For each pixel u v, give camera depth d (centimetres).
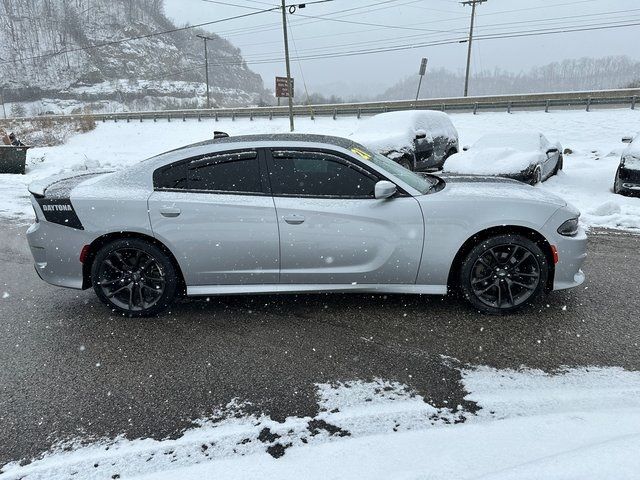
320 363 288
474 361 285
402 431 220
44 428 234
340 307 372
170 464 205
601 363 277
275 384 267
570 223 340
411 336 320
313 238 339
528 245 335
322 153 346
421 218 335
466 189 364
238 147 354
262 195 345
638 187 772
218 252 347
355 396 252
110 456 212
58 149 2559
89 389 267
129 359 300
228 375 278
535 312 351
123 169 373
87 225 349
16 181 1193
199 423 234
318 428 226
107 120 3738
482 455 196
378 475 188
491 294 351
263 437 221
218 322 352
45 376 282
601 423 215
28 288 437
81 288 363
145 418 239
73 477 201
